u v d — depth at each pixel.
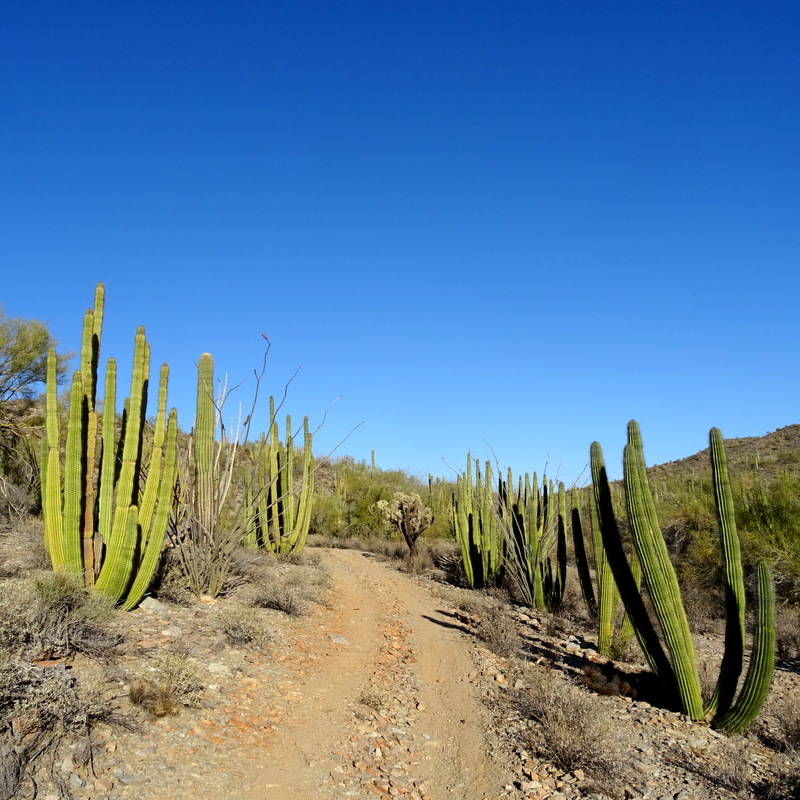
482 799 5.18
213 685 6.49
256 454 14.99
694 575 15.58
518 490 17.16
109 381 7.97
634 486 7.46
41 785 4.15
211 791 4.68
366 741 6.14
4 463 14.46
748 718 6.67
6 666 4.90
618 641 9.88
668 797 5.21
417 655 9.66
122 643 6.76
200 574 10.13
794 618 12.30
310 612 11.09
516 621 12.54
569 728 6.21
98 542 8.83
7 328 14.79
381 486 31.05
